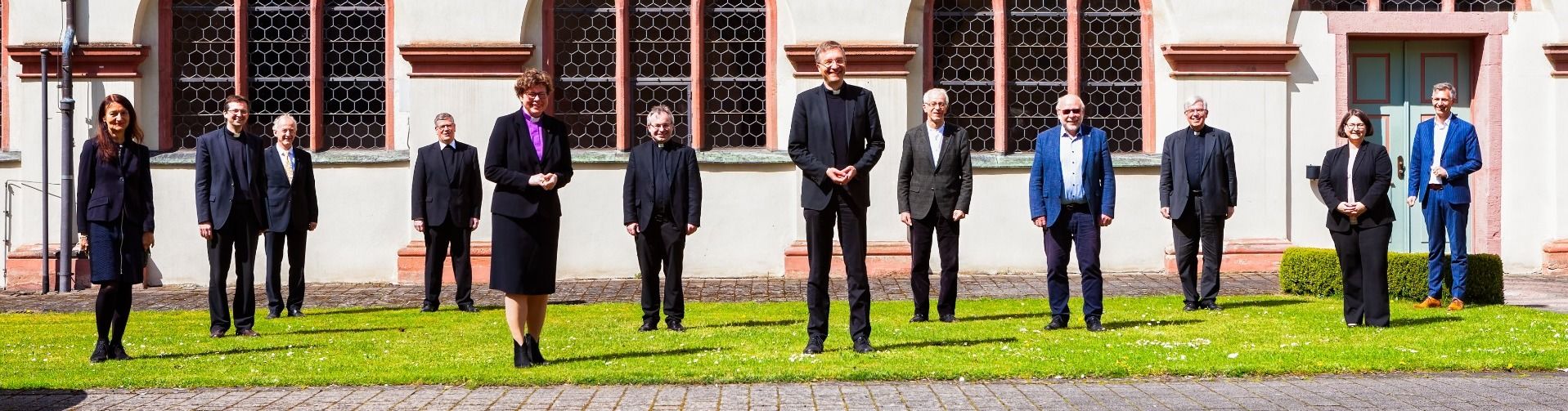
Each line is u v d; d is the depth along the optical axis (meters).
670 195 9.54
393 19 14.66
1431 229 10.27
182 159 14.48
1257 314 9.94
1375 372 6.88
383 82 14.70
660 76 14.70
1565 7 14.76
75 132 14.39
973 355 7.52
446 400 6.25
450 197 11.25
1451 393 6.18
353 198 14.59
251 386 6.77
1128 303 10.96
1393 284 10.92
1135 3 14.85
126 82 14.38
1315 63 14.75
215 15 14.70
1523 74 14.81
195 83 14.70
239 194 9.48
